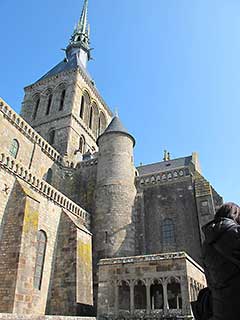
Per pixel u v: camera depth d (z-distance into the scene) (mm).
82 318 17469
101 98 60000
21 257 19469
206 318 2512
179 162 40500
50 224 24969
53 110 50594
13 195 22000
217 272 2248
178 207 31094
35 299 21703
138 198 33250
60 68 59656
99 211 31328
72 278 23344
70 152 44188
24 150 33625
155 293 22500
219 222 2436
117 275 20766
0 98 30812
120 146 35344
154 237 30422
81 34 67938
